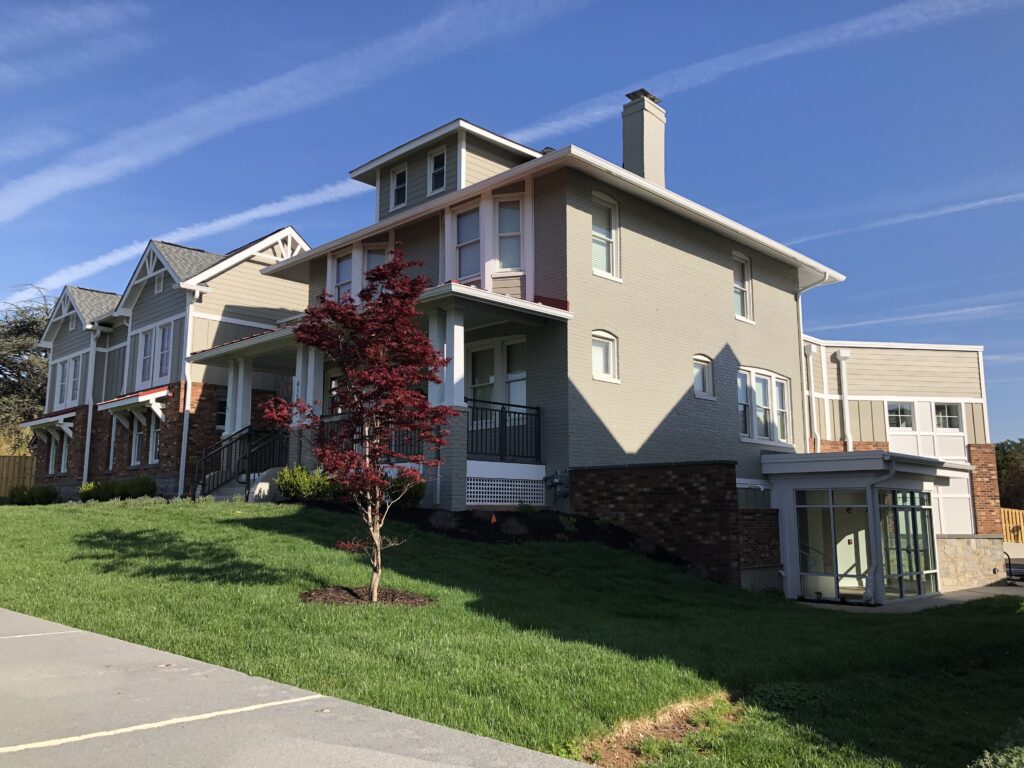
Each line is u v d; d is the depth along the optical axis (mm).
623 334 17062
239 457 18297
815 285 24234
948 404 26781
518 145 19297
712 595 12133
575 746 5113
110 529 12703
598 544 13469
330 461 8906
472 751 4441
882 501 14719
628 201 17703
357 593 9125
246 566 10156
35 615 7953
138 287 25531
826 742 5664
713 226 19672
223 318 23656
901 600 14711
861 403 26219
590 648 7379
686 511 13875
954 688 7621
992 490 25188
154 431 24266
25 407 40062
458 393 14406
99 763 4031
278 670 6051
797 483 14961
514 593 10148
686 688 6402
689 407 18531
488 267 16562
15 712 4859
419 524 13492
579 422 15805
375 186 21125
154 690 5379
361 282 19516
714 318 19719
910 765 5359
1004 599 14344
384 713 5082
